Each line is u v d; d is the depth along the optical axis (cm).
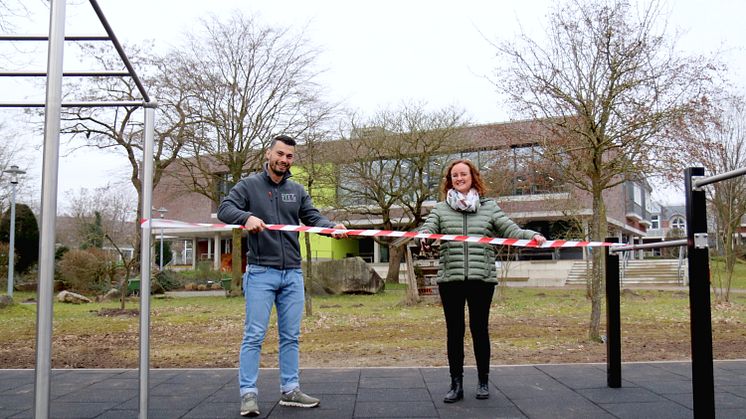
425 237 352
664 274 2603
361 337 840
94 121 1641
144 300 306
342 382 446
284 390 374
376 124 2189
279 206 376
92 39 334
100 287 2136
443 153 2142
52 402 394
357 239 3606
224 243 4044
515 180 1448
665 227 6044
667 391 404
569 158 752
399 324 1009
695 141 712
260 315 362
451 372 384
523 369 492
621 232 3256
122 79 1627
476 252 377
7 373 511
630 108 693
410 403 377
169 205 3481
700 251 259
